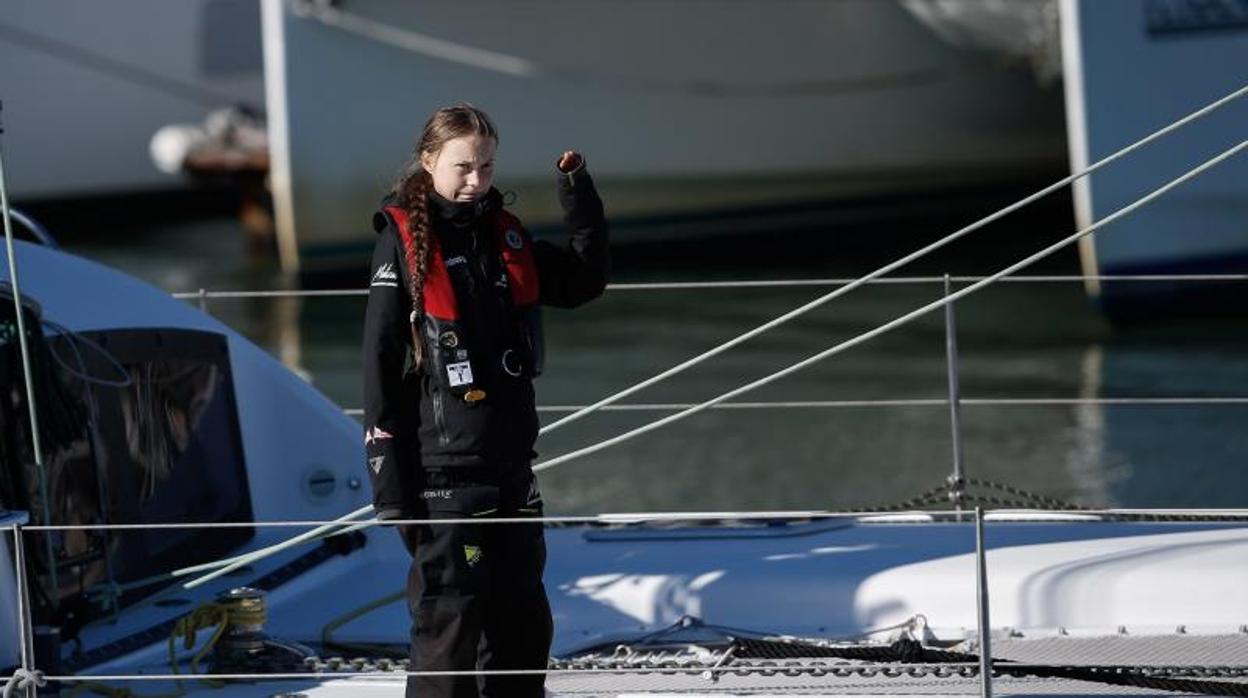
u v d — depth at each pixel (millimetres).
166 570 17219
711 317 71500
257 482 18562
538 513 13688
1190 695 14172
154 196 108688
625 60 78812
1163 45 63906
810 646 15594
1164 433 48312
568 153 13500
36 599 15250
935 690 14531
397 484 13062
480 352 13133
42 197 106500
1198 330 65188
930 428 50531
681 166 81562
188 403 18016
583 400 56031
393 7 73625
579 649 16250
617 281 83375
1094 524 18203
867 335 14867
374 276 13203
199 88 107938
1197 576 16344
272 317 75125
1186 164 64500
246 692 14906
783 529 18484
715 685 14859
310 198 74812
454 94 75750
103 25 106312
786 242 86000
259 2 107875
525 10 76000
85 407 16469
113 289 17641
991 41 84500
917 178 86688
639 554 17891
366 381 13125
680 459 47594
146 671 15367
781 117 82938
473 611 13266
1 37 104812
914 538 17906
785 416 52688
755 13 80812
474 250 13297
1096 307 67062
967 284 77188
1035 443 47938
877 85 84312
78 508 16203
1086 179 64375
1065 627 16109
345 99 74125
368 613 17047
